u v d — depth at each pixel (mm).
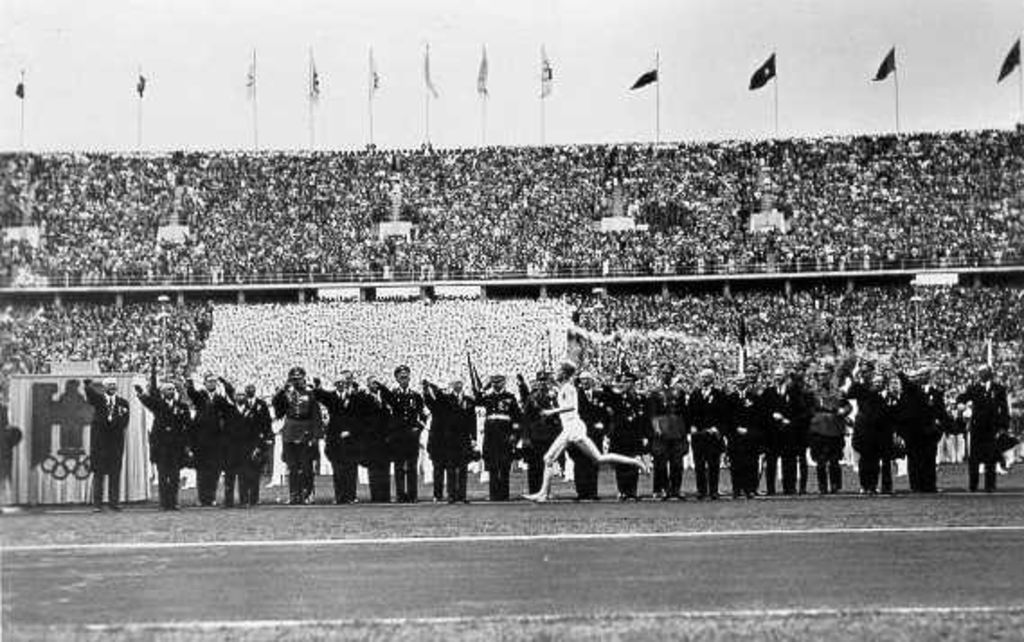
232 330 158875
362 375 150250
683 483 67438
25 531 39719
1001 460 56938
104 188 182875
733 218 180875
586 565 29922
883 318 158375
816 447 53281
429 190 188125
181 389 55094
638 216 181375
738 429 51719
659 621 22062
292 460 52875
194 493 67125
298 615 23734
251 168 190875
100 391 49875
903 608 23281
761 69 182000
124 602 25438
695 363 142875
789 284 172250
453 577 28281
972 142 185250
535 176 190375
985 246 169875
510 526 39312
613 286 175000
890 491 53219
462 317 157125
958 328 155250
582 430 50688
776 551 31953
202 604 25062
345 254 175875
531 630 21312
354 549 33562
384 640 20656
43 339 161500
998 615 22250
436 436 52031
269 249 176750
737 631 21016
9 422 51938
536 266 172250
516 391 132375
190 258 174375
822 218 178875
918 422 52875
